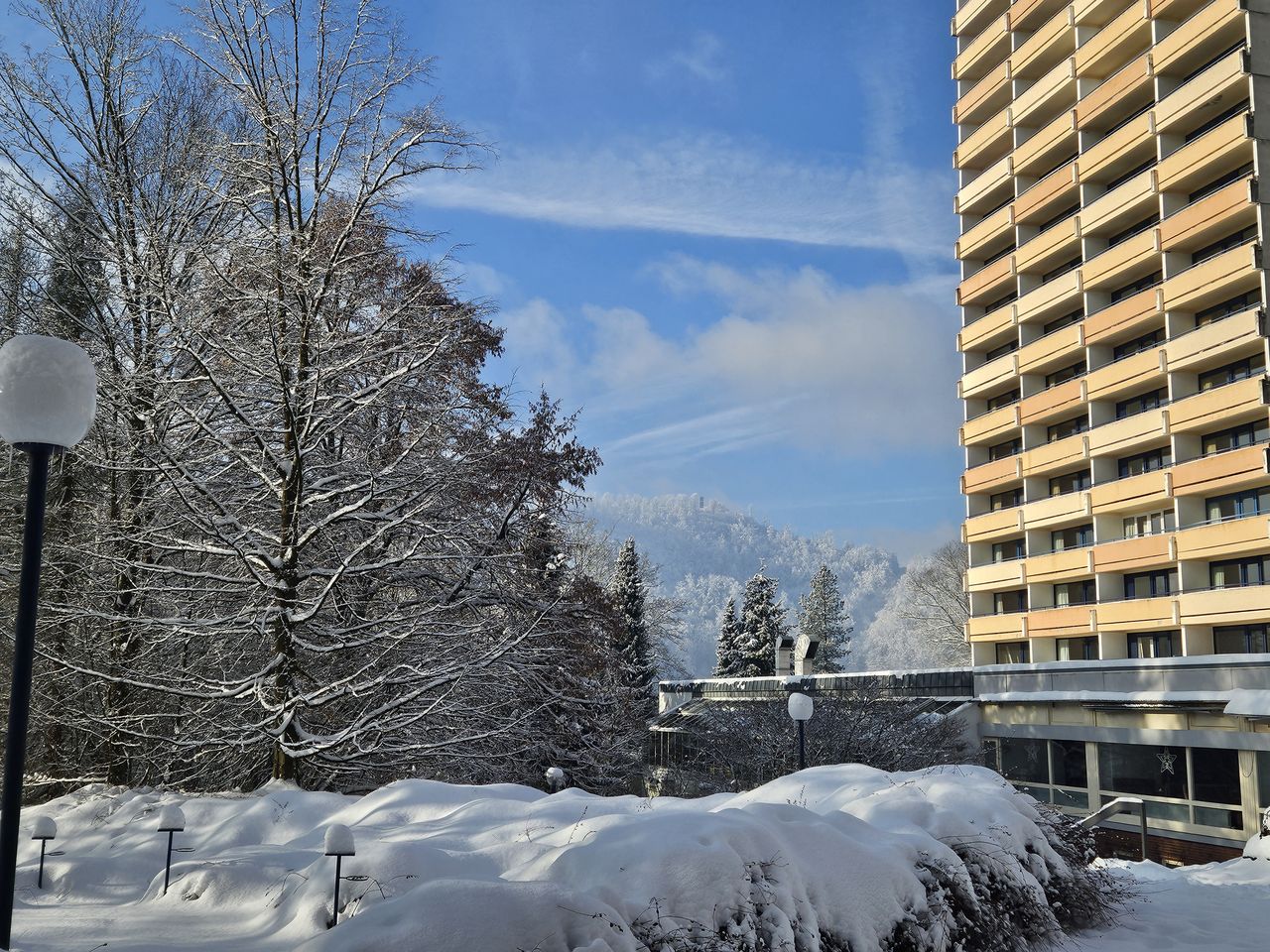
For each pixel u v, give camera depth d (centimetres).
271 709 1466
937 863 773
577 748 2117
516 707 1911
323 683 1655
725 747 2745
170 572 1644
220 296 1653
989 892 811
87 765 1945
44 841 919
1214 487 3472
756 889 602
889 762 2572
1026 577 4428
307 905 718
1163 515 3878
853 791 1013
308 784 1695
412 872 726
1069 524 4328
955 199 5209
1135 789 3023
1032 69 4775
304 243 1573
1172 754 2909
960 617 6831
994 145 4997
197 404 1709
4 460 1877
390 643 1669
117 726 1603
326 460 1745
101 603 1748
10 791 491
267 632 1524
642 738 2705
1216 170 3641
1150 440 3794
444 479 1758
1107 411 4112
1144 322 3881
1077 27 4428
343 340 1641
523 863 698
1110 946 878
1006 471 4591
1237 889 1219
